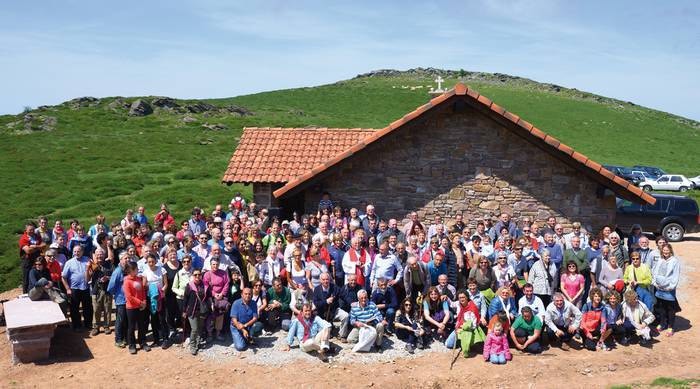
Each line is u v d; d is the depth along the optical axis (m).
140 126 57.91
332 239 13.31
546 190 16.20
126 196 32.94
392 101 91.50
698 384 9.70
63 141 48.56
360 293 11.50
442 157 16.33
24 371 10.52
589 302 11.72
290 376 10.28
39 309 11.67
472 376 10.35
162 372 10.47
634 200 15.82
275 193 16.30
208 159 45.12
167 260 11.82
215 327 11.77
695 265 18.30
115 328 11.83
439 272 12.11
